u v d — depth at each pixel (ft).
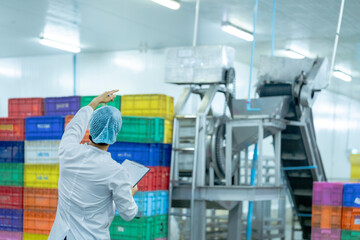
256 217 31.09
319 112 39.99
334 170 38.65
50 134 23.67
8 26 42.32
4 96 56.03
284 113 26.08
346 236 22.25
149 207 22.77
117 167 9.49
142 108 24.17
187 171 25.17
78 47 50.62
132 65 51.70
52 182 23.54
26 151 24.27
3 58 56.44
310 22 36.88
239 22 38.68
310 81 26.35
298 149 28.73
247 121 25.45
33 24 41.65
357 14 33.60
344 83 39.50
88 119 10.41
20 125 24.57
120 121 10.13
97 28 42.91
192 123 25.27
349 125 38.60
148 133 22.76
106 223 9.74
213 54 25.14
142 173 10.07
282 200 32.07
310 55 42.93
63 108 26.11
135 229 22.67
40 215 23.77
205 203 24.44
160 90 50.01
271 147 43.73
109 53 53.01
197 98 46.29
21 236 24.34
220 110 44.75
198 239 24.11
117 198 9.41
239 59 45.55
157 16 38.55
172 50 26.09
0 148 24.99
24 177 24.34
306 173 29.43
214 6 34.83
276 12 34.96
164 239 23.97
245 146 27.02
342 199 22.45
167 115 24.18
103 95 10.74
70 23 41.29
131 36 45.73
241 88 44.88
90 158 9.57
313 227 22.84
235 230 26.84
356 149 37.86
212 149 25.93
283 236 31.94
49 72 55.21
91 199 9.48
